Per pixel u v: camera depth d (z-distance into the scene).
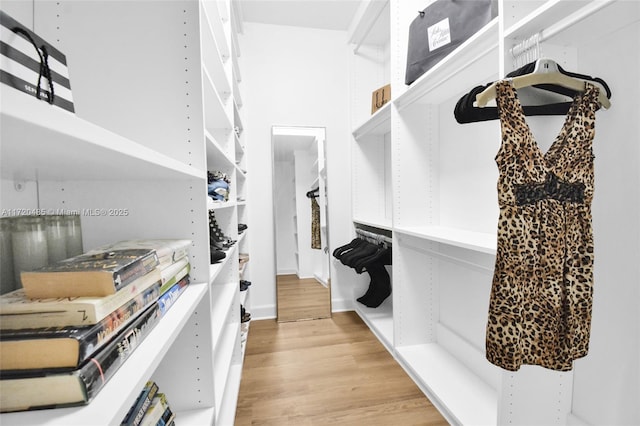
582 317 0.83
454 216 1.80
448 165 1.84
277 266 2.70
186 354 0.88
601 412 0.97
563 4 0.76
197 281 0.87
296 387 1.59
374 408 1.42
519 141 0.82
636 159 0.87
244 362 1.85
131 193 0.81
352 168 2.77
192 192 0.84
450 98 1.79
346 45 2.74
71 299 0.42
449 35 1.42
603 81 0.87
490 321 0.87
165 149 0.83
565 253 0.83
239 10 2.27
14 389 0.36
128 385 0.40
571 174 0.82
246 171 2.62
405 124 1.88
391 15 1.87
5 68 0.38
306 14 2.49
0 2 0.67
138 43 0.81
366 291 2.82
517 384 0.97
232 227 1.74
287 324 2.49
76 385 0.36
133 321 0.50
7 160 0.41
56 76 0.48
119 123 0.81
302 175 2.73
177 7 0.82
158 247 0.66
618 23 0.84
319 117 2.73
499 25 0.95
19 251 0.50
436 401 1.43
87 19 0.80
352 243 2.62
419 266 1.92
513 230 0.83
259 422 1.34
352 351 1.99
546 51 0.95
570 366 0.82
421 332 1.94
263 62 2.63
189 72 0.83
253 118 2.63
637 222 0.87
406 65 1.74
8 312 0.39
